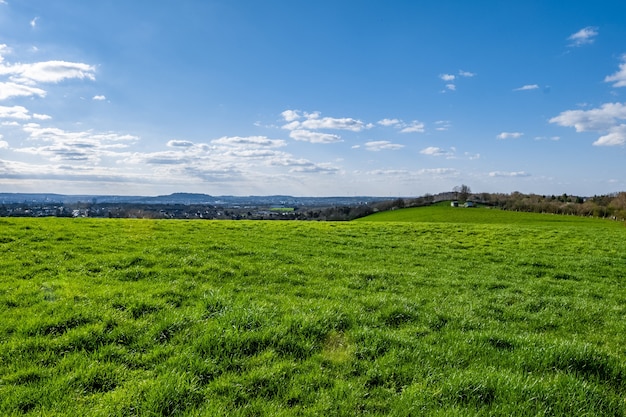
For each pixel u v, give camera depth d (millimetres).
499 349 8578
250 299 11422
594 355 8000
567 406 6402
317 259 21125
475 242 34125
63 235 22344
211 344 7875
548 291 16656
